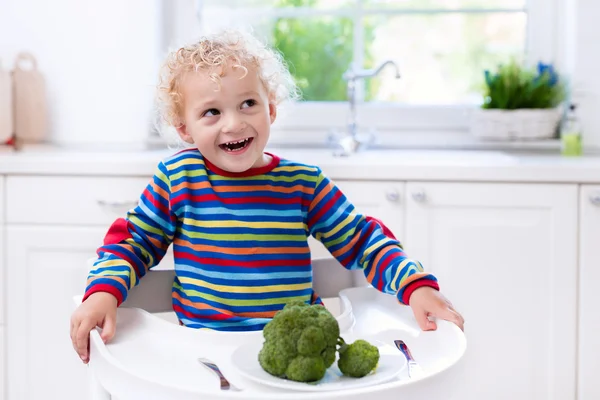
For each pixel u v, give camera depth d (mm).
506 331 2156
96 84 2559
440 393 905
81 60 2561
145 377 875
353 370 935
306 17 2758
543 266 2131
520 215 2131
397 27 2738
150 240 1262
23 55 2576
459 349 995
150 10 2551
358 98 2750
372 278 1233
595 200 2090
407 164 2123
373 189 2137
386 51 2752
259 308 1232
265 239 1255
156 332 1090
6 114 2518
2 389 2266
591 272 2119
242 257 1241
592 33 2502
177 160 1294
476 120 2559
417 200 2131
